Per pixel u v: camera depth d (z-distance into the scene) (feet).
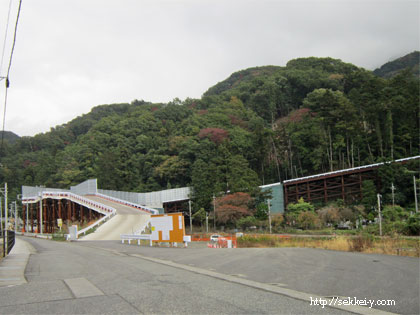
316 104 402.52
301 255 70.23
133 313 24.50
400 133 304.91
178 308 25.84
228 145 353.10
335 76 518.78
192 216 287.28
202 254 73.82
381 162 275.39
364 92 338.95
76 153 467.11
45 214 301.02
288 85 547.90
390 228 155.43
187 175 383.24
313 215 224.74
